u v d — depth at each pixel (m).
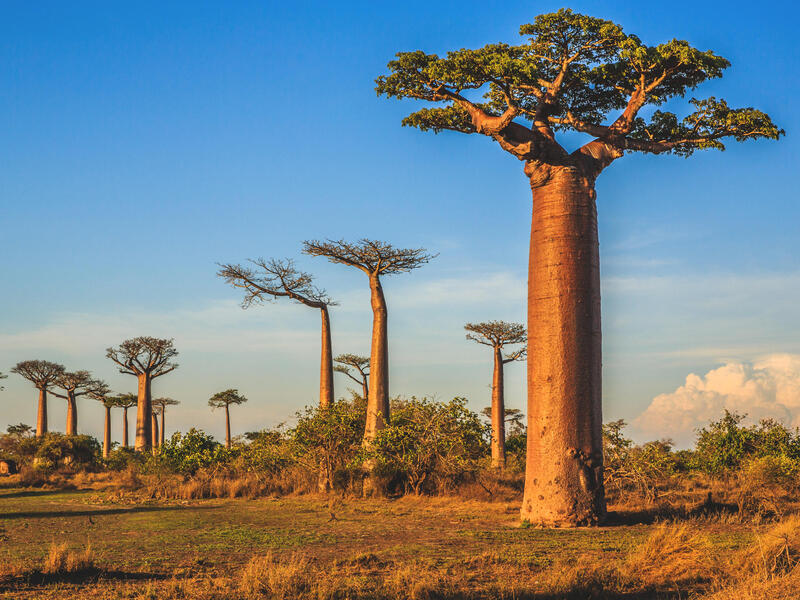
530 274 14.42
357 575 8.27
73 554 8.69
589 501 13.45
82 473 32.69
